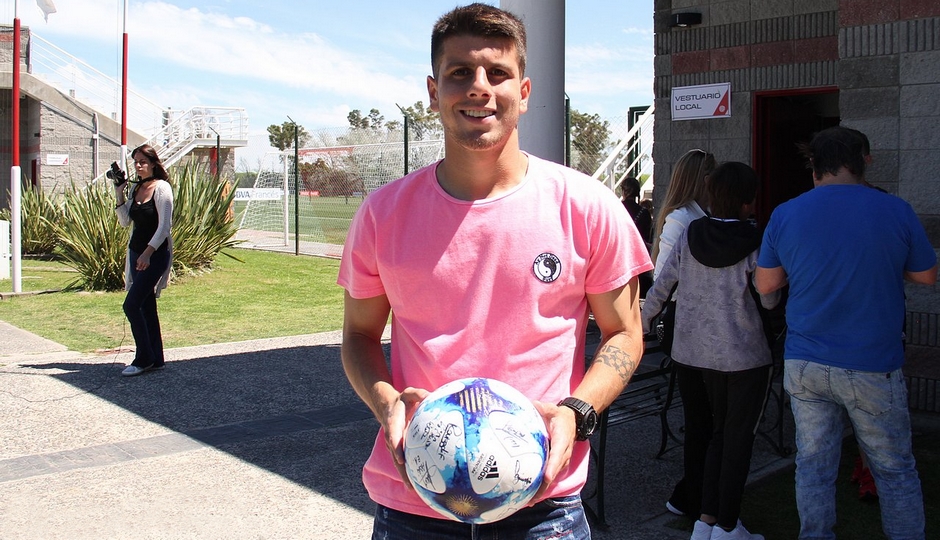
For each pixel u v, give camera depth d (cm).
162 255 788
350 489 495
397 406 203
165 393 725
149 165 780
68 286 1393
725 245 380
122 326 1062
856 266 337
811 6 752
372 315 228
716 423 404
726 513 385
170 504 471
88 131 2669
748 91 800
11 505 469
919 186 578
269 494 487
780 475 501
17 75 1291
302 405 689
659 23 865
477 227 205
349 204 2352
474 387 194
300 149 2114
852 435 570
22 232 1916
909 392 598
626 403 549
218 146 2059
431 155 1755
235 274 1580
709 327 389
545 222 206
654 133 877
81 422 636
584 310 218
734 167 395
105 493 488
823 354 343
